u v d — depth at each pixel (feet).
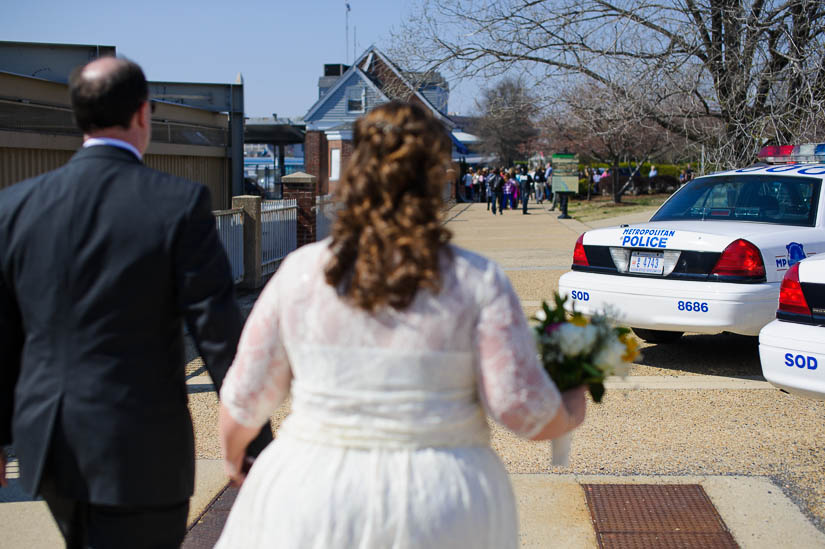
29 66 38.14
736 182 22.26
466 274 5.56
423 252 5.37
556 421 5.81
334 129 118.01
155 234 6.88
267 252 38.27
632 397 18.48
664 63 40.27
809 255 19.65
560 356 6.31
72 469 6.82
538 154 157.99
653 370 21.02
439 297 5.46
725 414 17.22
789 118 37.24
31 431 6.86
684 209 22.61
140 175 7.15
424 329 5.44
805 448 15.20
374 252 5.36
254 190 115.96
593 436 15.99
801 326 14.56
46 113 32.65
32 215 6.99
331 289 5.62
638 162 127.03
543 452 15.25
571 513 12.64
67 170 7.20
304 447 5.76
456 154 143.33
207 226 7.19
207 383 20.18
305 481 5.59
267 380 6.00
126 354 6.84
